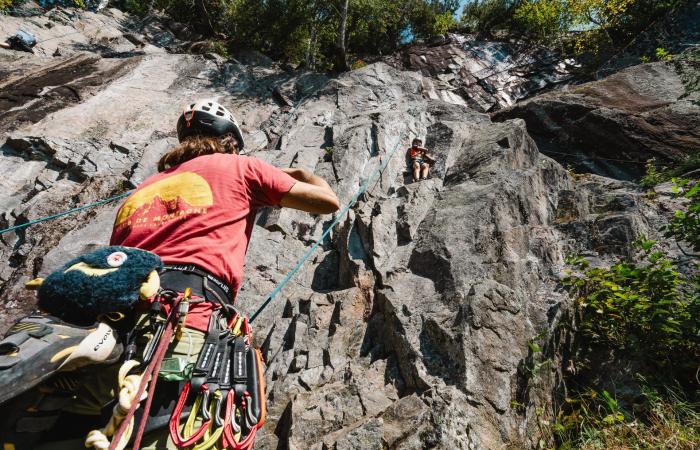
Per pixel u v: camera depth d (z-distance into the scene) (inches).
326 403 155.9
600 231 232.5
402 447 133.9
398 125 346.3
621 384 165.0
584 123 395.2
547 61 715.4
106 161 353.7
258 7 648.4
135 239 64.3
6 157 351.9
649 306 169.8
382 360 176.1
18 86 433.7
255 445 152.5
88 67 481.1
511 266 205.5
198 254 62.3
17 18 614.2
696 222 185.2
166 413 53.0
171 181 68.9
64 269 54.6
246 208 70.1
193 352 56.3
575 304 190.4
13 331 49.6
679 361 163.5
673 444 124.3
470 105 650.2
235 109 458.9
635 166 372.5
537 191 257.4
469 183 265.6
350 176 305.9
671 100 401.4
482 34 789.2
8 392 44.1
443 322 173.5
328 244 260.1
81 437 53.2
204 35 732.7
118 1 835.4
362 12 711.7
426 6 835.4
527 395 157.4
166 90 466.3
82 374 53.7
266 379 183.6
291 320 206.1
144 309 56.6
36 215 298.5
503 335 166.4
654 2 674.8
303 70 527.2
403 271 213.9
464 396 149.8
